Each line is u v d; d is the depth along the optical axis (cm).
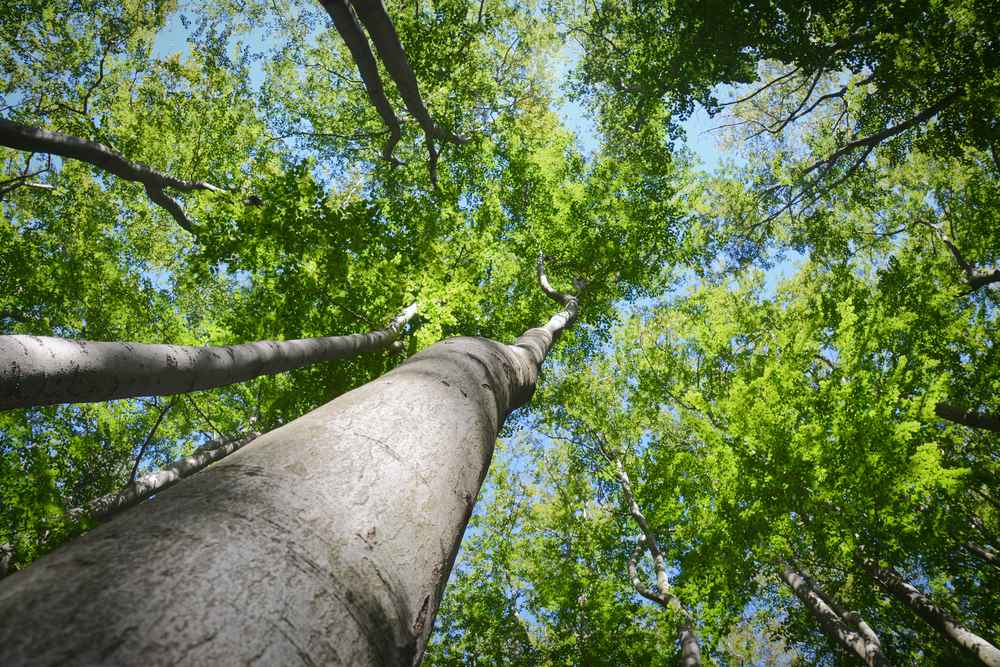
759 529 693
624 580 1315
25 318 935
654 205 1303
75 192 1440
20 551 618
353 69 1636
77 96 1445
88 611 56
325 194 714
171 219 1564
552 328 824
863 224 1789
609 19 1536
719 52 1198
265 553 73
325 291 788
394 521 97
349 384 875
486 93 1602
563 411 1630
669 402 1270
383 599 83
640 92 1482
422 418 135
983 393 905
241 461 95
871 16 1096
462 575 1381
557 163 1342
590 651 1084
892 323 746
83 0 1392
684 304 1507
